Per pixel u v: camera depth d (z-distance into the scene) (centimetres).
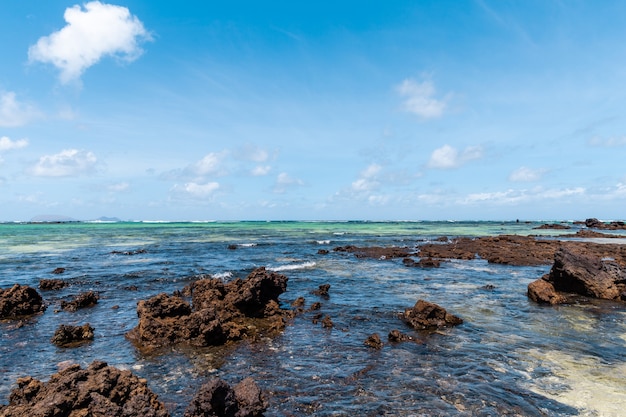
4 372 1161
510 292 2402
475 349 1397
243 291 1808
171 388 1068
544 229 11469
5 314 1762
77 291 2305
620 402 999
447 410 955
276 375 1164
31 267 3167
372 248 5012
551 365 1248
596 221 11694
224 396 875
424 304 1742
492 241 5738
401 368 1221
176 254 4222
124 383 924
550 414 939
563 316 1859
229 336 1492
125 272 2934
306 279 2797
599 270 2389
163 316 1548
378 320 1772
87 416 813
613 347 1421
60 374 935
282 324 1673
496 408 966
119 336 1518
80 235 7769
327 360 1288
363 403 991
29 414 780
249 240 6388
